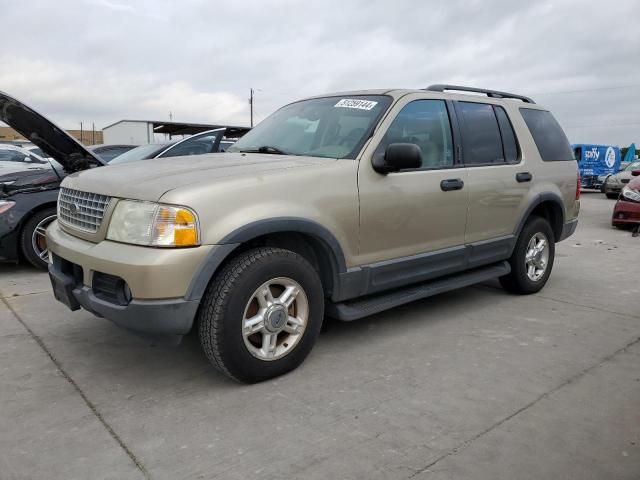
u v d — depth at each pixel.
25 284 5.49
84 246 3.12
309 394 3.09
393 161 3.45
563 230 5.53
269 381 3.25
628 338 4.06
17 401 2.98
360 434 2.66
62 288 3.28
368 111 3.92
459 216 4.23
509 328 4.27
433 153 4.11
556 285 5.73
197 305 2.86
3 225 5.69
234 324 2.98
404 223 3.81
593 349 3.83
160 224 2.80
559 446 2.57
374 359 3.61
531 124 5.18
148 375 3.33
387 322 4.38
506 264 4.94
